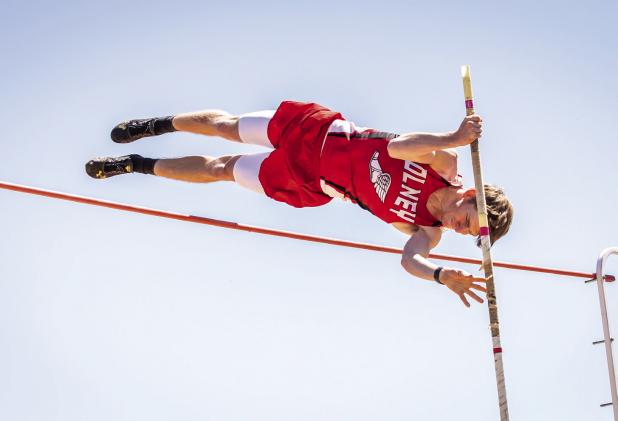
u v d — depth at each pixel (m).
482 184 9.86
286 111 11.10
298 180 10.96
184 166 11.78
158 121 11.98
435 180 10.24
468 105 10.02
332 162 10.74
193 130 11.79
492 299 9.78
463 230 10.20
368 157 10.50
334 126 10.85
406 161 10.30
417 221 10.38
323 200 11.15
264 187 11.28
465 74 10.09
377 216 10.70
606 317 12.84
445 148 9.90
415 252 10.11
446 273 9.73
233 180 11.60
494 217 10.16
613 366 12.70
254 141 11.39
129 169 12.01
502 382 9.74
